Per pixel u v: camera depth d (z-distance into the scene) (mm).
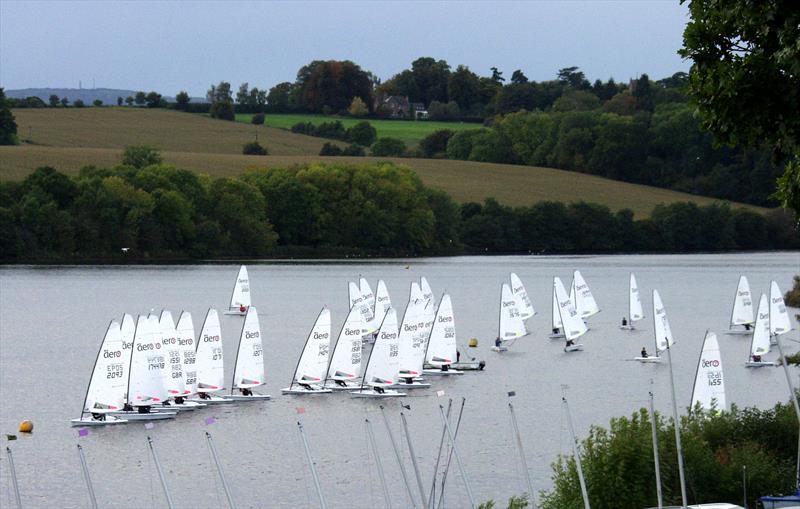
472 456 163125
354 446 169750
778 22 79938
